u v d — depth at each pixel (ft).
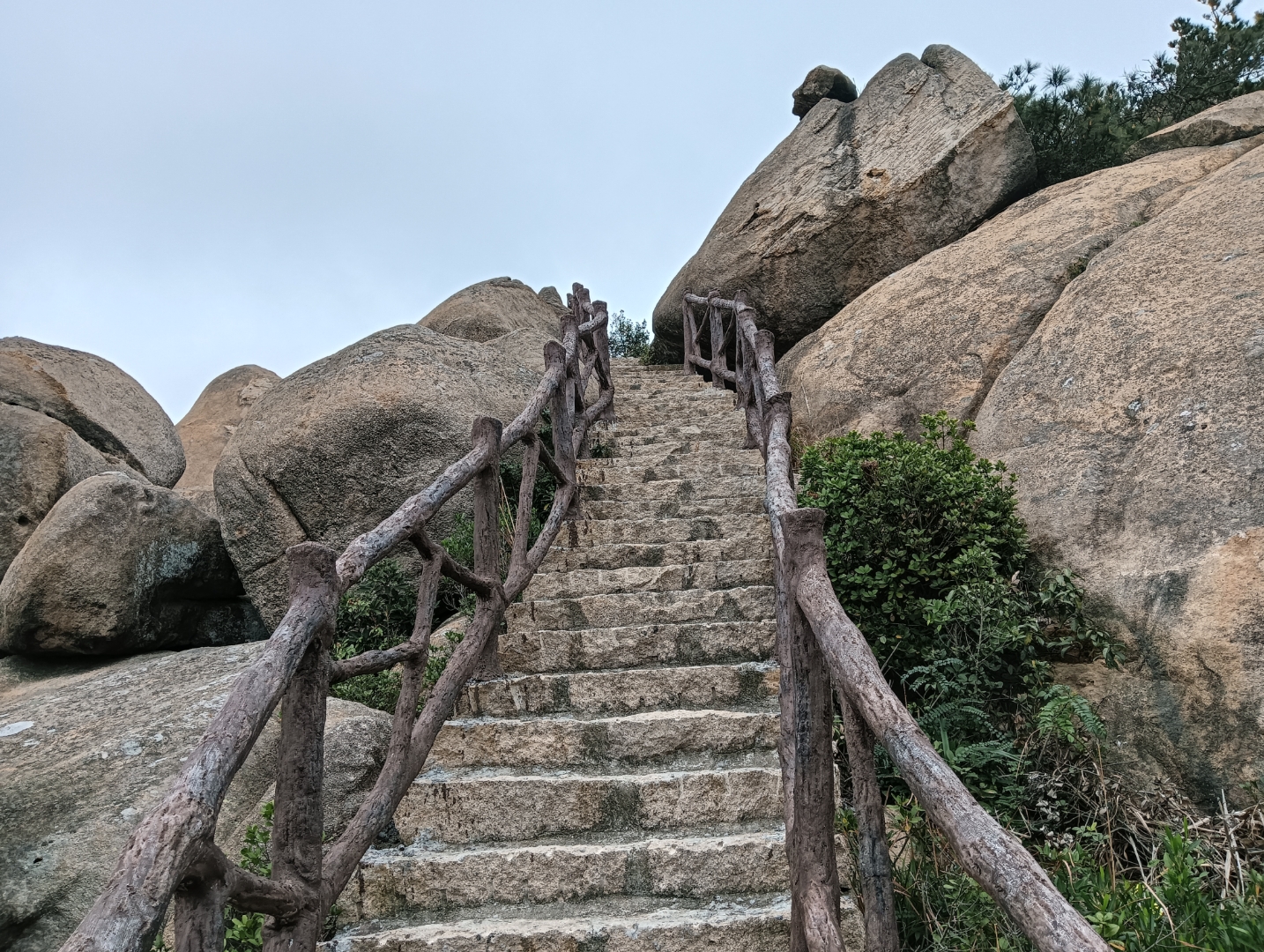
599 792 11.04
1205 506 13.23
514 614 15.07
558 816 10.98
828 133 32.68
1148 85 37.14
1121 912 8.79
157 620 20.81
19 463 23.72
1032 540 15.23
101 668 19.71
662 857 10.14
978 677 13.20
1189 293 16.70
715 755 11.96
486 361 24.72
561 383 18.90
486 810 11.03
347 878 8.54
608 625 14.99
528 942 9.16
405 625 19.11
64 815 11.59
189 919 5.82
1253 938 8.30
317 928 7.52
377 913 10.02
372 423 21.30
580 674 13.12
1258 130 24.85
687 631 14.03
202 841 5.48
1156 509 13.82
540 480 21.16
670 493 20.08
